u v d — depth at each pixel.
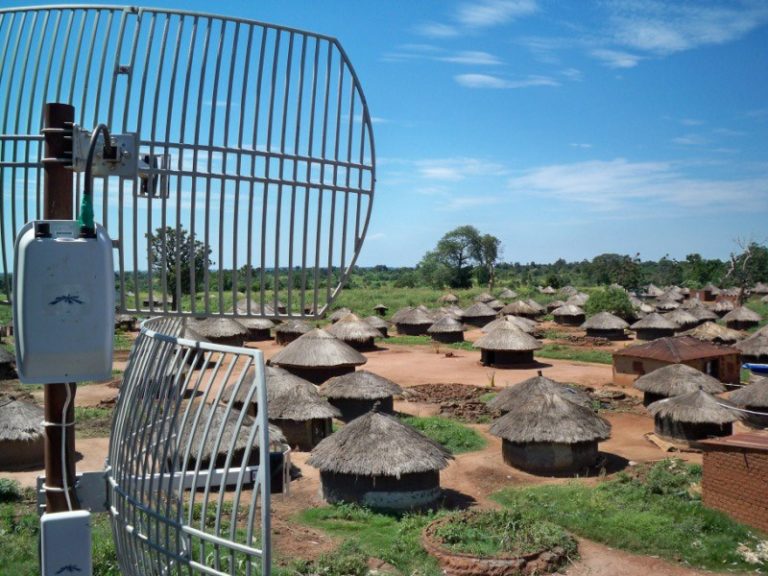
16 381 38.91
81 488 5.99
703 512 19.06
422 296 104.75
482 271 132.50
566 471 24.19
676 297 92.81
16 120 6.02
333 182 6.22
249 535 4.62
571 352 54.00
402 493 20.22
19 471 23.06
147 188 5.74
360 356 41.66
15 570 14.00
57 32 5.97
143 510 5.39
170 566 5.15
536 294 107.38
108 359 5.17
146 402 5.66
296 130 6.12
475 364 49.53
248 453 4.75
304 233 6.13
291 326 58.59
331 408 27.38
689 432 27.61
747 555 16.81
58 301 4.99
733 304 89.62
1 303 5.89
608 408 35.03
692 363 38.78
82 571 5.34
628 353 40.47
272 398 27.36
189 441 5.19
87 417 30.09
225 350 5.07
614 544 17.39
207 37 5.92
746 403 31.28
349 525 18.75
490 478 23.88
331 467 20.23
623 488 21.53
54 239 5.01
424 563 15.94
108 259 5.15
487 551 16.17
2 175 5.91
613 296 71.31
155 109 5.78
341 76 6.28
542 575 15.47
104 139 5.45
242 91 5.97
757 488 18.44
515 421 24.94
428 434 29.03
